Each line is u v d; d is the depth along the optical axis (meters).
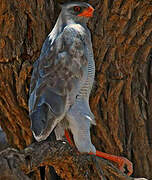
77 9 8.66
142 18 10.43
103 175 8.20
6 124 11.22
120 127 11.00
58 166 7.93
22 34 10.30
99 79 10.46
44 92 8.33
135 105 11.04
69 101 8.31
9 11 10.12
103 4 10.22
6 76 10.52
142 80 11.07
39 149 7.20
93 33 10.29
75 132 8.28
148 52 10.84
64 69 8.39
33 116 8.20
